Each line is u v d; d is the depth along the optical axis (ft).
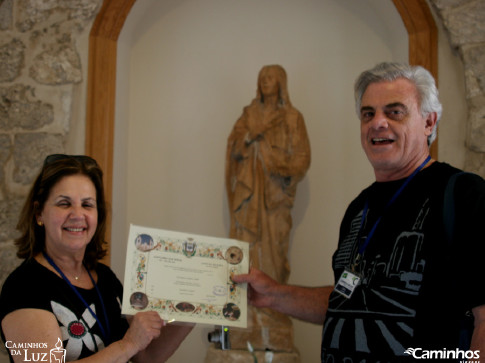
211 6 12.30
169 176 12.22
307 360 11.44
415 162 5.55
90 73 11.00
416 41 10.52
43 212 5.44
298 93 12.05
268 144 10.32
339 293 5.51
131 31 12.00
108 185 11.00
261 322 10.08
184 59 12.30
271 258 10.36
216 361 9.93
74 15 11.07
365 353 5.06
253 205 10.39
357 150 11.77
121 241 11.75
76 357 5.17
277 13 12.29
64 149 10.76
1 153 10.69
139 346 5.20
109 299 5.82
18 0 11.05
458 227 4.81
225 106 12.23
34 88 10.88
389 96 5.50
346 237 5.98
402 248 5.08
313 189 11.86
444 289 4.77
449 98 10.21
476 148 9.79
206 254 6.03
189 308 5.75
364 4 11.84
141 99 12.30
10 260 10.30
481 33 10.00
